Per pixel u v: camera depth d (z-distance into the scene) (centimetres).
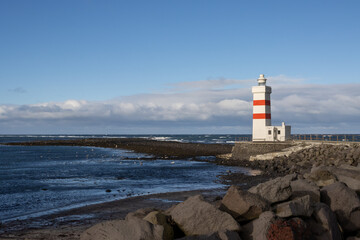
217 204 1168
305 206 1060
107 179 3512
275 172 3788
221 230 972
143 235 947
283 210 1044
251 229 1021
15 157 6994
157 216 1063
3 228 1595
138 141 15112
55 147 11600
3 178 3641
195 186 2938
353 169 1723
